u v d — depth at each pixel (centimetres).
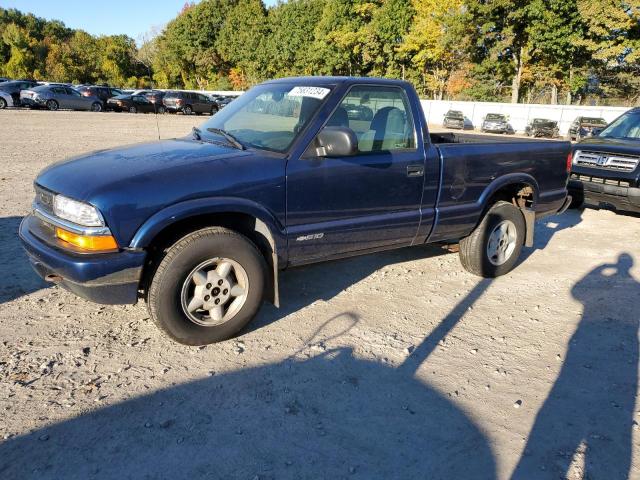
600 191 773
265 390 300
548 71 3806
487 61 3788
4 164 1070
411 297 448
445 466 246
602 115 3241
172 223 309
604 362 349
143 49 8394
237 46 6875
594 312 430
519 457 254
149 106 3584
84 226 297
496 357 350
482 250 488
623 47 3259
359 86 389
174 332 325
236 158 342
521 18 3516
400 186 411
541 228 727
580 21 3384
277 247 355
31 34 8506
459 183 451
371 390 305
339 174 371
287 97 401
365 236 403
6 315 377
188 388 298
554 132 3167
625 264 564
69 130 1925
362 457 249
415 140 422
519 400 301
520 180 497
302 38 5656
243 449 251
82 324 369
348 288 463
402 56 4512
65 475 229
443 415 285
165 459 242
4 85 3231
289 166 349
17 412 269
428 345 363
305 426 270
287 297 436
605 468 249
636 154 738
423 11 4097
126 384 299
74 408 275
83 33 8300
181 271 316
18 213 665
